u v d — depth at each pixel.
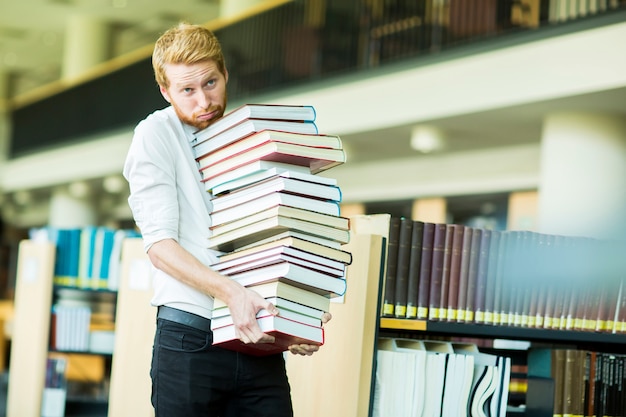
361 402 2.62
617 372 3.08
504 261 2.95
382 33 10.30
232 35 12.32
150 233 1.97
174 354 1.98
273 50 11.67
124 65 14.52
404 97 8.98
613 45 7.03
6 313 9.12
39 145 17.08
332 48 10.93
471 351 2.91
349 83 9.72
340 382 2.71
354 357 2.65
